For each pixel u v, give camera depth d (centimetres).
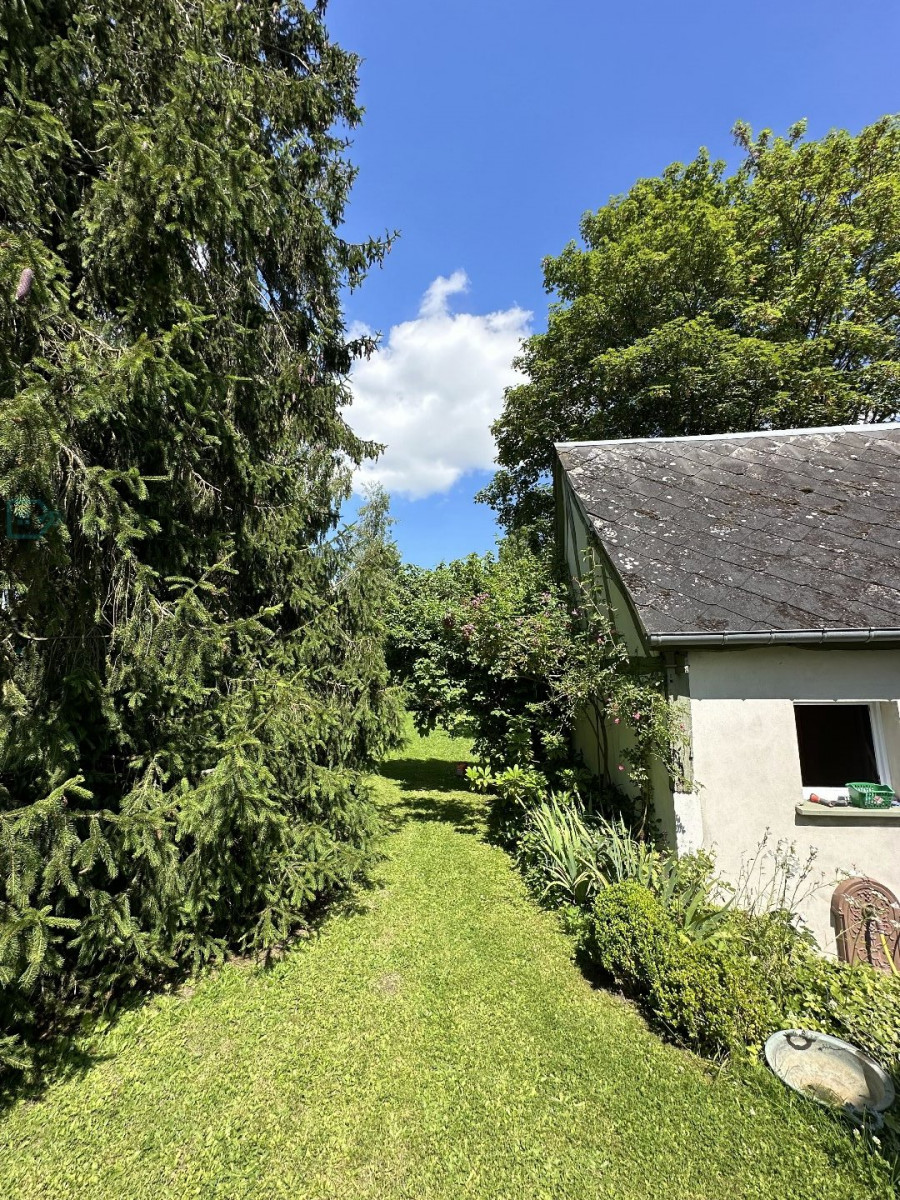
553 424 1762
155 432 404
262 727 439
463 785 1157
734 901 417
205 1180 256
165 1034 361
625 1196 244
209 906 433
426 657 1030
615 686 521
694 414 1524
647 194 1678
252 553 525
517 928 505
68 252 392
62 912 352
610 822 586
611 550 569
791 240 1577
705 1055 331
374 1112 294
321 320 652
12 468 281
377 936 492
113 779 404
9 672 348
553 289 1908
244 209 444
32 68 353
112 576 385
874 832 444
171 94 409
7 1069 329
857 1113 278
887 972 395
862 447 709
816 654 462
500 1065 326
